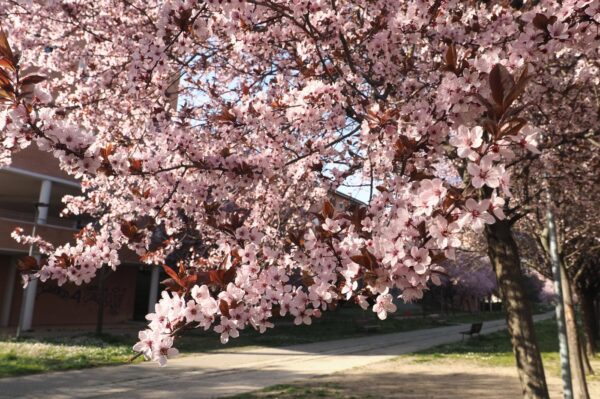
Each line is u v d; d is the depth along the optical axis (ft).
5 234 52.85
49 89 18.83
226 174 11.91
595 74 15.28
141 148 13.58
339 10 13.76
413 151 9.04
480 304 184.75
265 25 14.01
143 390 28.09
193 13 10.53
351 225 8.57
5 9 16.08
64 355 38.88
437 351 52.75
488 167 5.65
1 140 8.77
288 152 14.32
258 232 10.43
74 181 61.46
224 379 32.53
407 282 6.71
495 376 34.86
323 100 11.96
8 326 61.98
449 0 11.64
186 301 7.29
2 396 25.29
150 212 12.26
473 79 7.79
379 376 34.40
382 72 13.87
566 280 29.55
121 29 16.67
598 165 21.86
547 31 8.16
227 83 18.47
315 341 62.08
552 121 18.63
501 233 19.07
